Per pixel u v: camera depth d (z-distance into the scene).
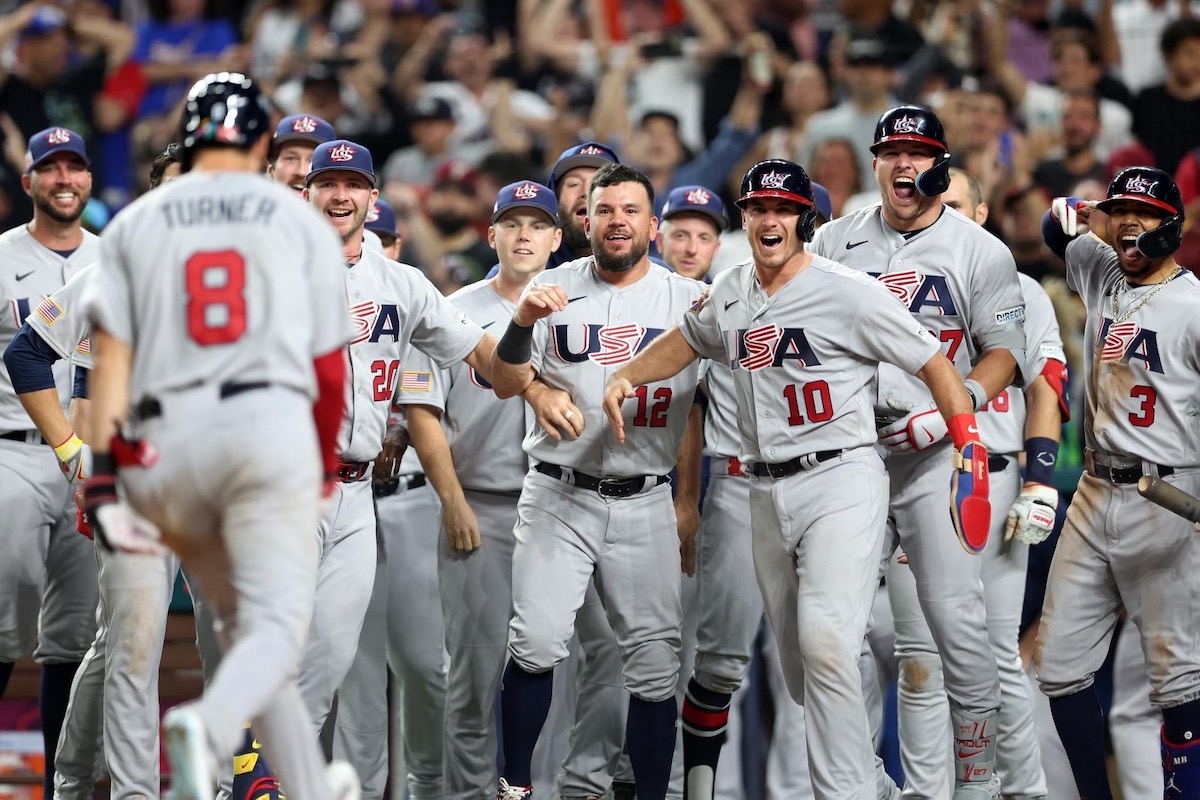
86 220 26.20
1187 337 17.55
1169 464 17.77
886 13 33.59
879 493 16.98
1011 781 19.72
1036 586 22.80
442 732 20.94
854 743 16.28
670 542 18.58
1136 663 21.31
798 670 17.48
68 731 18.72
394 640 20.75
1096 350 18.39
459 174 32.62
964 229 18.31
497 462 19.94
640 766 18.52
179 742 10.36
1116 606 18.62
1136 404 17.88
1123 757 21.25
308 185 18.06
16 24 34.88
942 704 19.52
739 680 19.62
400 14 36.59
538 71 35.47
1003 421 19.89
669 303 18.86
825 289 16.69
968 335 18.44
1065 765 22.48
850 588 16.42
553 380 18.56
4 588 19.89
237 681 11.11
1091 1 32.44
